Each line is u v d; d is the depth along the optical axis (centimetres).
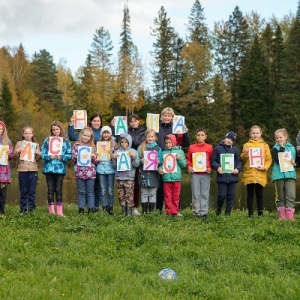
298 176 4650
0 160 1333
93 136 1438
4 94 6712
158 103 7038
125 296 644
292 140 5988
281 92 6644
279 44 6788
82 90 8012
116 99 7362
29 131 1391
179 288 683
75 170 1402
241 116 6594
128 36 7481
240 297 654
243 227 1149
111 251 905
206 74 6681
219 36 7381
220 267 811
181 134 1476
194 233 1081
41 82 8931
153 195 1382
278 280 728
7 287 656
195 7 7500
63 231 1096
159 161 1378
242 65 7094
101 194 1410
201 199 1373
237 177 1395
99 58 7938
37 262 806
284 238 1030
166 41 7031
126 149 1384
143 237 1001
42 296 628
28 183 1377
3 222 1154
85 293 650
